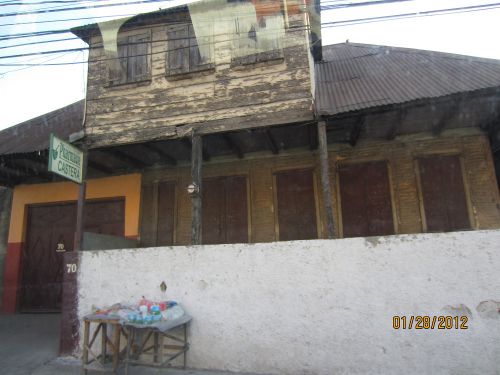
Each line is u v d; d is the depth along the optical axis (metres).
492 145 8.55
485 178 7.98
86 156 7.77
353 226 8.39
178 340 5.34
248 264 5.48
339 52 11.22
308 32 7.56
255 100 7.30
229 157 9.41
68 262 6.34
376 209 8.37
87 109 8.11
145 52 8.17
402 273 4.88
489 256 4.65
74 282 6.24
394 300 4.85
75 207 10.07
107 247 7.99
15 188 10.36
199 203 7.04
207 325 5.47
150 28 8.26
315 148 8.90
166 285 5.77
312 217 8.70
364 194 8.49
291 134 8.09
